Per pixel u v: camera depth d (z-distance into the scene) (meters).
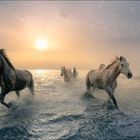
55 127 5.61
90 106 8.32
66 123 5.98
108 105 8.12
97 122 6.03
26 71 9.53
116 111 7.36
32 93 9.86
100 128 5.47
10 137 4.81
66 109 7.86
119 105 8.61
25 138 4.77
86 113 7.16
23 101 9.08
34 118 6.48
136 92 13.30
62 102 9.34
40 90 14.12
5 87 7.48
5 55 7.48
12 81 7.63
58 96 11.21
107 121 6.12
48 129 5.43
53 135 4.99
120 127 5.55
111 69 8.15
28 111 7.39
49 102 9.31
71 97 10.86
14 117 6.55
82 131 5.24
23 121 6.10
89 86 10.57
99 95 11.05
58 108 8.04
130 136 4.91
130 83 21.62
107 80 8.17
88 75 10.43
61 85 18.19
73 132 5.18
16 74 8.05
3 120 6.19
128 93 12.75
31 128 5.48
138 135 4.98
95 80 9.06
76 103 9.08
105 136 4.91
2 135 4.92
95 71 9.59
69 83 20.33
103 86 8.45
